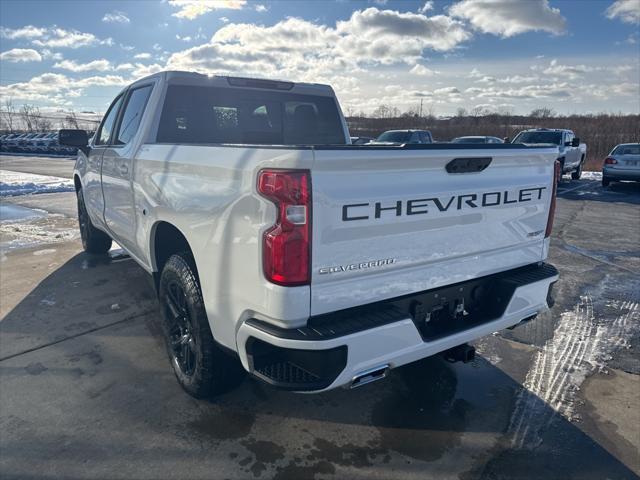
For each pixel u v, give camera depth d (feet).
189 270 8.82
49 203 34.91
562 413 9.38
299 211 6.28
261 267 6.66
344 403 9.64
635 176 49.21
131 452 8.09
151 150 10.53
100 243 19.79
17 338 12.23
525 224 9.32
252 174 6.71
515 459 8.05
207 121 12.48
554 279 9.62
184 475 7.60
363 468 7.81
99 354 11.44
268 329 6.70
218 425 8.84
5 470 7.63
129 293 15.52
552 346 12.32
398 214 7.17
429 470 7.79
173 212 9.06
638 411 9.46
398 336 7.18
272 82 13.38
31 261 19.25
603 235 26.58
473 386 10.34
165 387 10.09
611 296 16.17
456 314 8.63
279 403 9.57
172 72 11.69
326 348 6.44
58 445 8.23
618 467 7.89
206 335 8.58
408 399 9.82
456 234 8.07
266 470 7.74
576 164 60.85
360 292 7.06
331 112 15.15
